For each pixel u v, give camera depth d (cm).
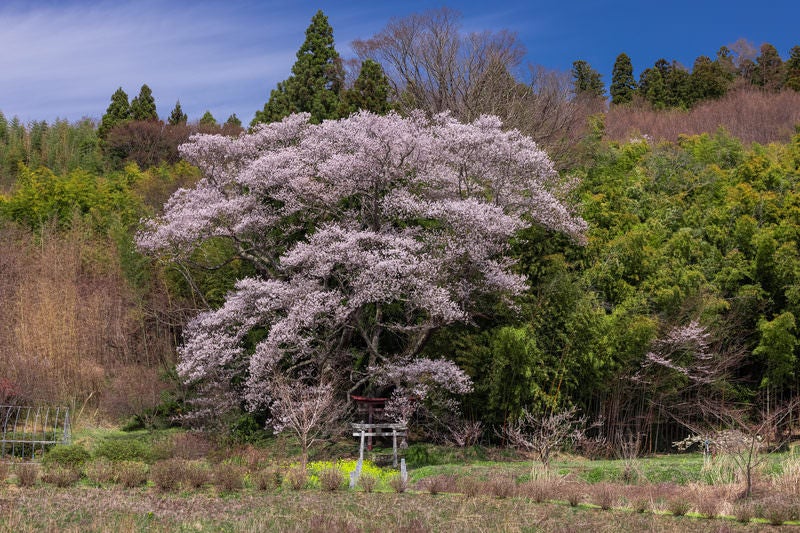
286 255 2006
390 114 2130
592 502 1203
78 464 1463
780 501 1107
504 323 2080
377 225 2052
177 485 1305
